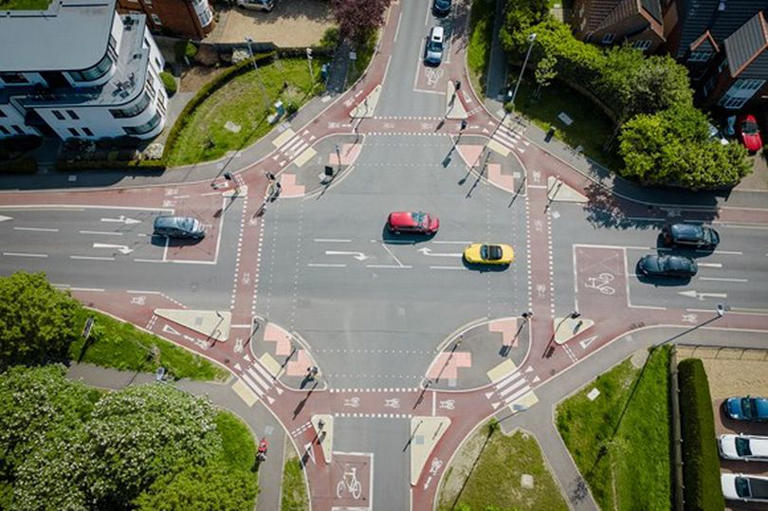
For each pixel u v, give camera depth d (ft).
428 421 227.81
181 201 264.11
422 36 295.69
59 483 182.80
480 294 247.50
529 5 276.41
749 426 226.38
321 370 235.61
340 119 278.26
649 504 214.90
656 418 226.17
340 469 220.64
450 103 281.13
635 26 271.49
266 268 252.62
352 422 227.61
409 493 217.56
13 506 182.39
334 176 267.39
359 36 285.64
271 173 267.59
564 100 280.31
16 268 254.06
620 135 265.75
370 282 249.75
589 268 251.19
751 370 234.58
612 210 261.03
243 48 287.07
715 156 249.55
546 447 222.69
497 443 223.71
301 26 296.92
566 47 264.31
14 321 214.07
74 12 245.86
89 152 270.26
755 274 249.34
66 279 252.01
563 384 232.94
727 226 257.34
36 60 239.30
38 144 274.57
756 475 216.74
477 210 261.03
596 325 242.17
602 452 220.84
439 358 237.66
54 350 231.50
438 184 265.95
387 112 279.69
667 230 252.83
